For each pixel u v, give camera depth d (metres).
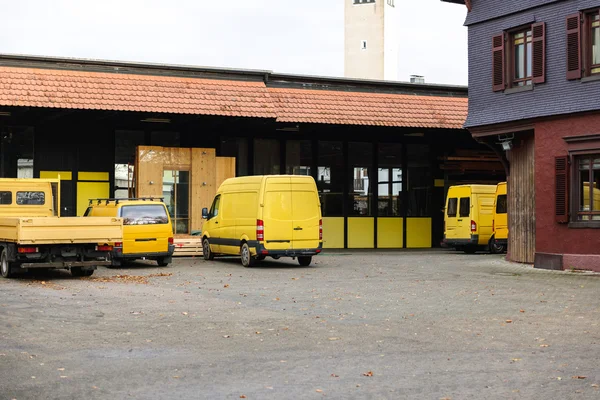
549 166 24.41
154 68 31.20
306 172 35.50
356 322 12.94
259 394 8.04
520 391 8.17
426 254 32.34
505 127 26.09
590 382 8.58
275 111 31.62
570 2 23.80
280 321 13.02
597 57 23.16
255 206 24.53
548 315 13.80
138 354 10.16
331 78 34.34
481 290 17.88
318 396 7.96
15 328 12.04
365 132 36.34
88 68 30.25
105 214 24.97
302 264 25.52
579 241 23.39
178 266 25.12
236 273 22.50
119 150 32.16
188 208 31.52
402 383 8.53
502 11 26.17
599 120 22.88
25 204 24.56
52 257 20.28
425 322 12.95
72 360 9.76
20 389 8.23
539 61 24.73
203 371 9.13
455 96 37.03
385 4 82.06
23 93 28.14
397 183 37.03
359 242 36.25
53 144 31.16
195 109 30.31
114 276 21.19
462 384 8.48
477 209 32.72
